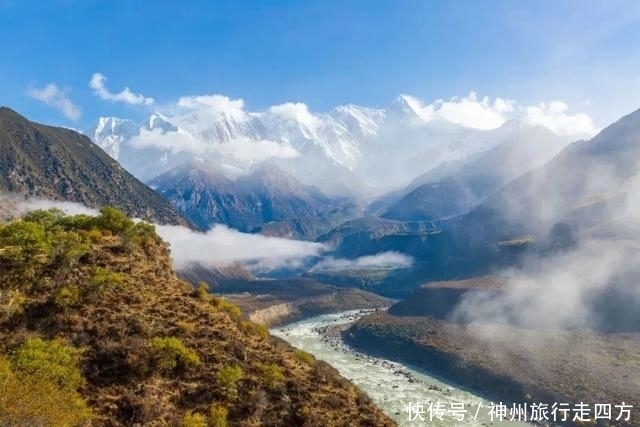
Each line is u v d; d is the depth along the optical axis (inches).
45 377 1823.3
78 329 2265.0
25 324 2215.8
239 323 2817.4
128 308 2490.2
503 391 6432.1
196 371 2284.7
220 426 2075.5
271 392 2352.4
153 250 3083.2
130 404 2017.7
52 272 2513.5
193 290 2955.2
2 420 1534.2
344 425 2316.7
